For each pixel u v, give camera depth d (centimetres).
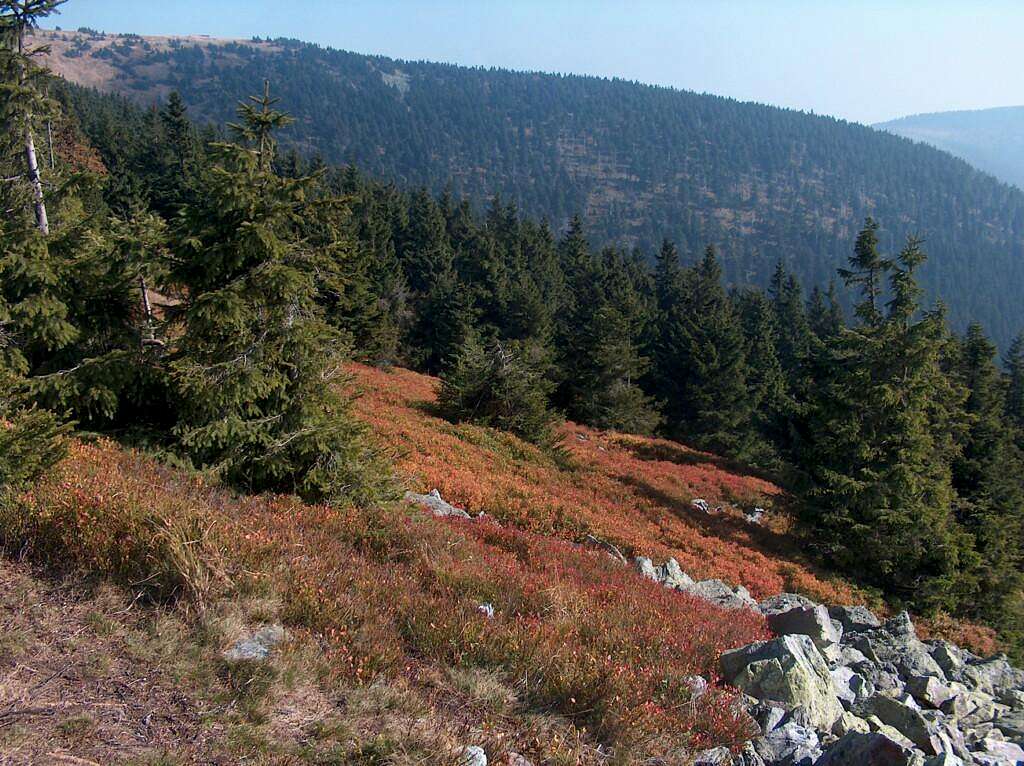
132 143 6794
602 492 2228
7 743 387
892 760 505
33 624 507
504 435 2494
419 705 514
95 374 916
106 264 1006
